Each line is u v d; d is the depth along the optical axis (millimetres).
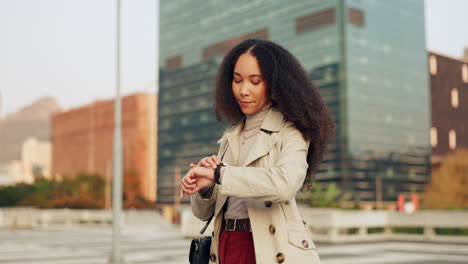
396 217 17000
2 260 10867
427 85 95000
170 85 111625
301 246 1623
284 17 89062
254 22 93812
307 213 16578
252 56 1704
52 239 19219
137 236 21281
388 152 84062
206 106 101562
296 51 86625
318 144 1714
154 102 117375
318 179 79625
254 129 1790
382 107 84688
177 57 110875
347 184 76562
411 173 87438
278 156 1673
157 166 111438
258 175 1514
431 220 15992
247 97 1718
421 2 97438
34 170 133250
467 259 10539
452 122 105938
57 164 147250
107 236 21469
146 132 115500
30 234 23734
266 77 1701
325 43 82438
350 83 79875
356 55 81938
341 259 10516
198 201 1841
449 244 14641
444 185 47344
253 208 1646
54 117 150875
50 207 39500
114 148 10836
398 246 14188
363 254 11734
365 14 84938
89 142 134125
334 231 15766
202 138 100938
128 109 119688
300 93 1661
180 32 110875
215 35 101812
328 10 82500
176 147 107312
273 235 1617
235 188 1517
